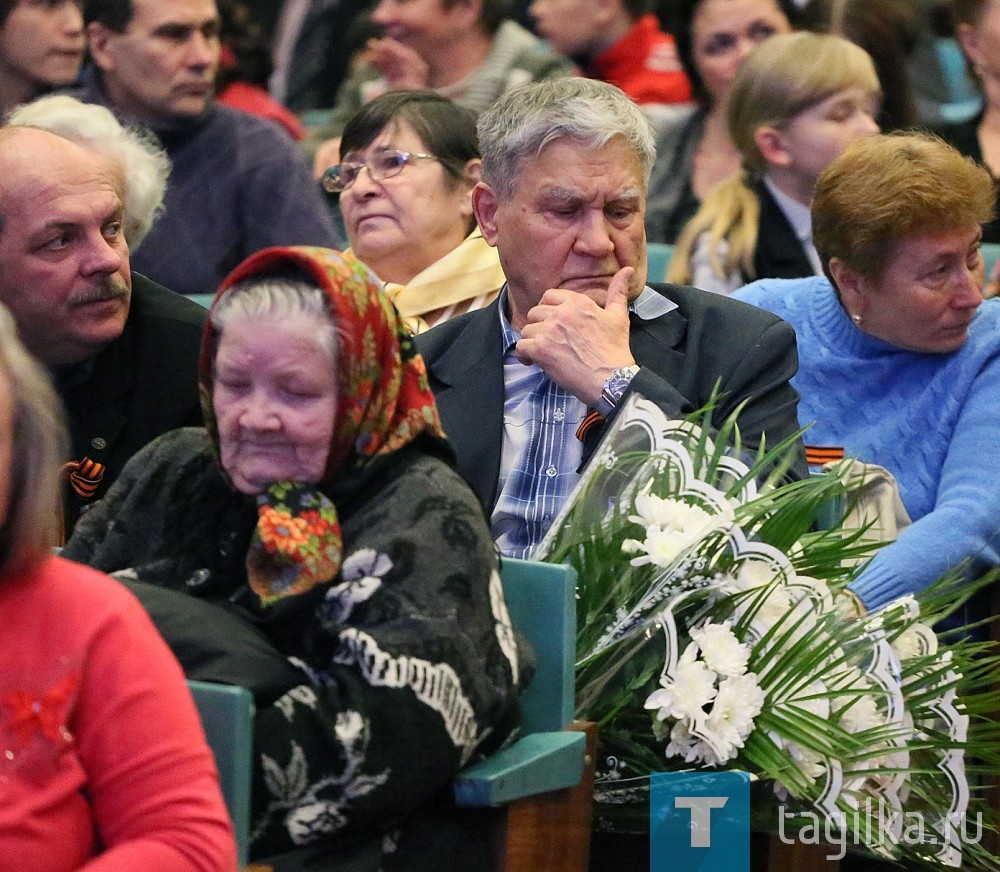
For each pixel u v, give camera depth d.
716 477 6.68
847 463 6.82
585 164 7.84
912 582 8.32
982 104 13.47
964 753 6.70
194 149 12.34
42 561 4.41
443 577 5.41
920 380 9.30
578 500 6.67
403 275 10.25
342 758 5.09
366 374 5.55
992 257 11.91
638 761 6.38
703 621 6.36
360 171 10.23
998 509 8.72
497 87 13.90
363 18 14.77
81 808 4.35
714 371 7.93
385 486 5.63
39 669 4.32
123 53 12.22
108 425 7.86
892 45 12.92
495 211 8.24
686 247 12.23
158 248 12.17
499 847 5.68
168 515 6.05
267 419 5.48
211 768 4.43
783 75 11.81
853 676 6.37
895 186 8.88
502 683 5.45
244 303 5.52
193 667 5.16
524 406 8.05
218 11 14.35
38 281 7.53
